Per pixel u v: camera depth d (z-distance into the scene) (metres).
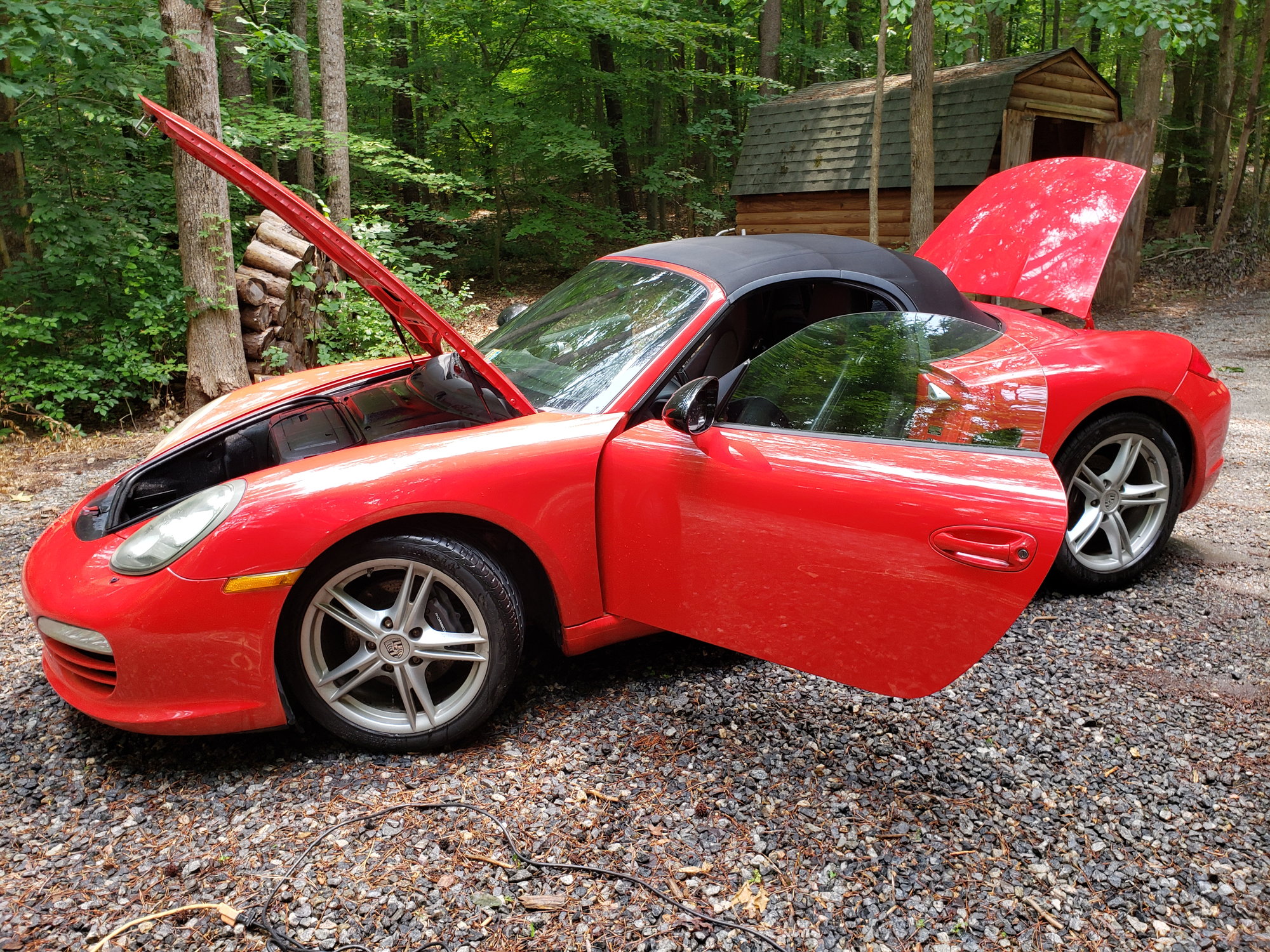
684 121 18.50
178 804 2.19
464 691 2.37
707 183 17.52
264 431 2.85
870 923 1.80
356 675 2.35
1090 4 9.12
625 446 2.42
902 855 2.00
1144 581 3.41
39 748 2.44
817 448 2.24
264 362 7.40
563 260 14.76
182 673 2.17
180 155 6.68
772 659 2.28
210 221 6.78
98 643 2.17
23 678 2.84
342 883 1.91
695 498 2.31
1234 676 2.72
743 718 2.54
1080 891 1.89
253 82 14.19
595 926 1.79
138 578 2.17
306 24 11.91
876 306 2.94
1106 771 2.29
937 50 20.05
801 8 20.47
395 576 2.36
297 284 7.70
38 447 6.13
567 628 2.50
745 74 19.91
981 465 2.10
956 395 2.22
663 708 2.59
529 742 2.44
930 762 2.33
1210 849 2.00
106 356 6.77
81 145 6.96
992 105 10.48
